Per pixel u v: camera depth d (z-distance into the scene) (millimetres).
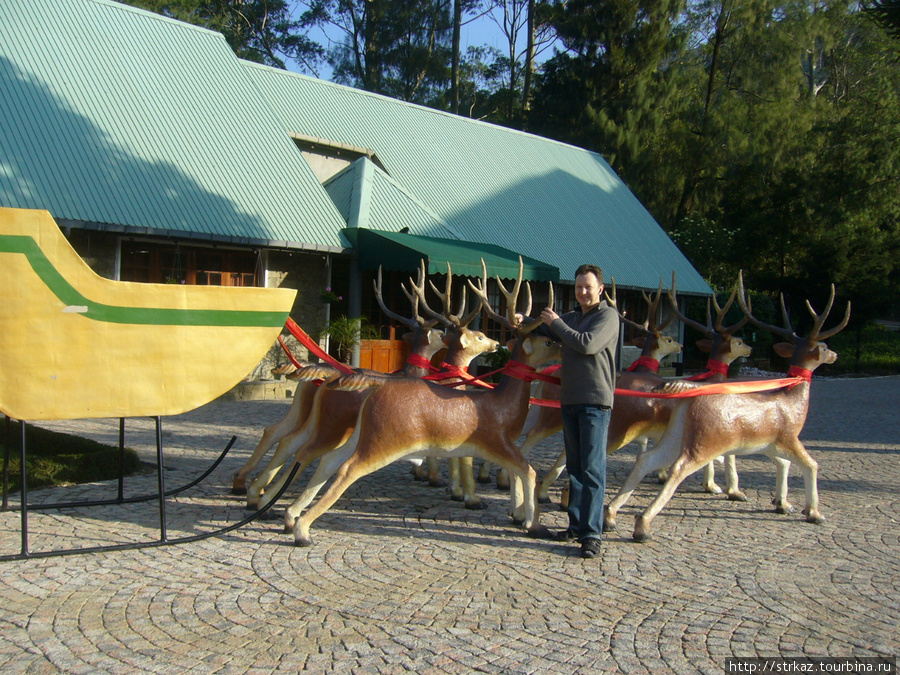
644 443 7273
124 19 15438
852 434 12094
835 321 26062
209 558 5047
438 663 3619
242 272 13867
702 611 4359
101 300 4797
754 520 6469
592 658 3719
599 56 30922
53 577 4621
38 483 6797
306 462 5840
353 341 13898
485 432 5582
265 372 14203
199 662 3576
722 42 33531
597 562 5199
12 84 12672
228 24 33719
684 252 27266
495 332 17391
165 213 12180
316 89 18312
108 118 13242
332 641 3824
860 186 27891
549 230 18828
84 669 3492
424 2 34688
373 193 15516
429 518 6195
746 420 6000
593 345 5172
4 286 4543
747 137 29781
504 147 21234
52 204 11234
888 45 34000
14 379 4621
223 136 14383
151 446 8984
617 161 30047
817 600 4578
